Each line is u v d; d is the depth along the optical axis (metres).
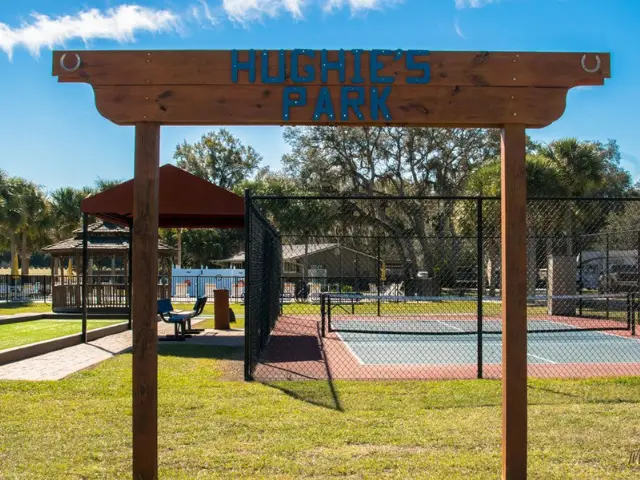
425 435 5.82
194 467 4.95
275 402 7.14
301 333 15.88
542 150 29.02
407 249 35.72
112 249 21.62
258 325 10.76
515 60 4.46
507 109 4.45
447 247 29.62
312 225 36.75
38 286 36.12
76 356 10.89
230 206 11.28
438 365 10.52
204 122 4.45
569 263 21.27
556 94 4.47
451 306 25.56
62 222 44.22
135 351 4.27
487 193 26.75
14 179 39.66
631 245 27.50
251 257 9.05
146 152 4.41
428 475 4.77
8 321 18.48
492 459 5.13
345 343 13.99
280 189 40.28
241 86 4.45
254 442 5.60
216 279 35.62
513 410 4.31
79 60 4.42
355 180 41.28
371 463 5.03
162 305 14.01
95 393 7.60
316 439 5.69
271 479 4.70
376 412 6.71
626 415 6.61
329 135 40.47
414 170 40.88
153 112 4.43
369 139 40.62
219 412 6.66
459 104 4.45
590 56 4.49
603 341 14.85
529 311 22.69
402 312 23.08
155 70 4.44
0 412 6.65
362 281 34.28
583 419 6.43
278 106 4.45
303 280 27.38
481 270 9.02
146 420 4.25
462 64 4.45
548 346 13.88
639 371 9.75
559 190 26.44
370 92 4.43
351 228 40.06
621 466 5.02
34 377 8.66
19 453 5.28
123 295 22.44
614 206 30.14
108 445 5.51
